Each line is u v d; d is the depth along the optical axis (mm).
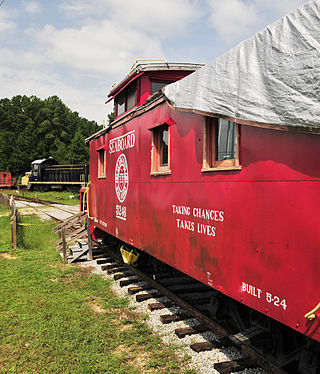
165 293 5223
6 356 3660
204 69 3104
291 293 2309
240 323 3592
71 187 34375
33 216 16172
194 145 3605
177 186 3994
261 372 3240
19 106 79375
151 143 4770
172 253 4145
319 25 2051
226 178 3045
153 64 5879
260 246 2605
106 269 7066
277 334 3129
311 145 2164
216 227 3205
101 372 3350
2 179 46344
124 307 5023
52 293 5598
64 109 78125
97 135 7984
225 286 3066
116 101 7676
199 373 3305
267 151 2535
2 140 66938
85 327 4320
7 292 5586
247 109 2506
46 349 3766
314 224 2137
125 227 5953
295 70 2156
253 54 2531
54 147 70250
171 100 3586
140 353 3727
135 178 5426
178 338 4016
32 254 8539
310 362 2707
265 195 2557
